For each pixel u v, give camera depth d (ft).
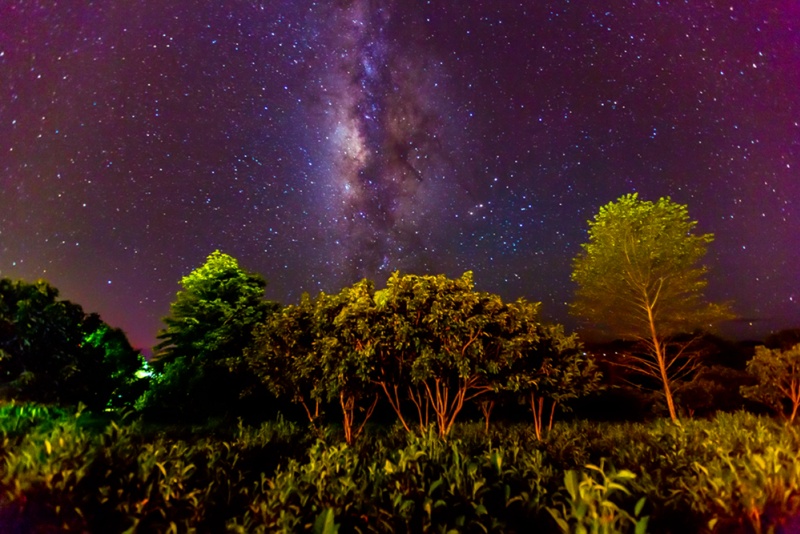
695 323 44.98
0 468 12.85
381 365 25.12
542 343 27.50
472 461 15.48
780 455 15.74
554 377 26.99
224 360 42.52
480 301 24.68
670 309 45.21
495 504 12.50
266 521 11.25
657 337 47.44
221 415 40.88
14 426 17.56
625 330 47.96
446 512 11.61
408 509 11.20
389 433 28.81
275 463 18.88
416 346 23.70
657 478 13.99
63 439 13.83
